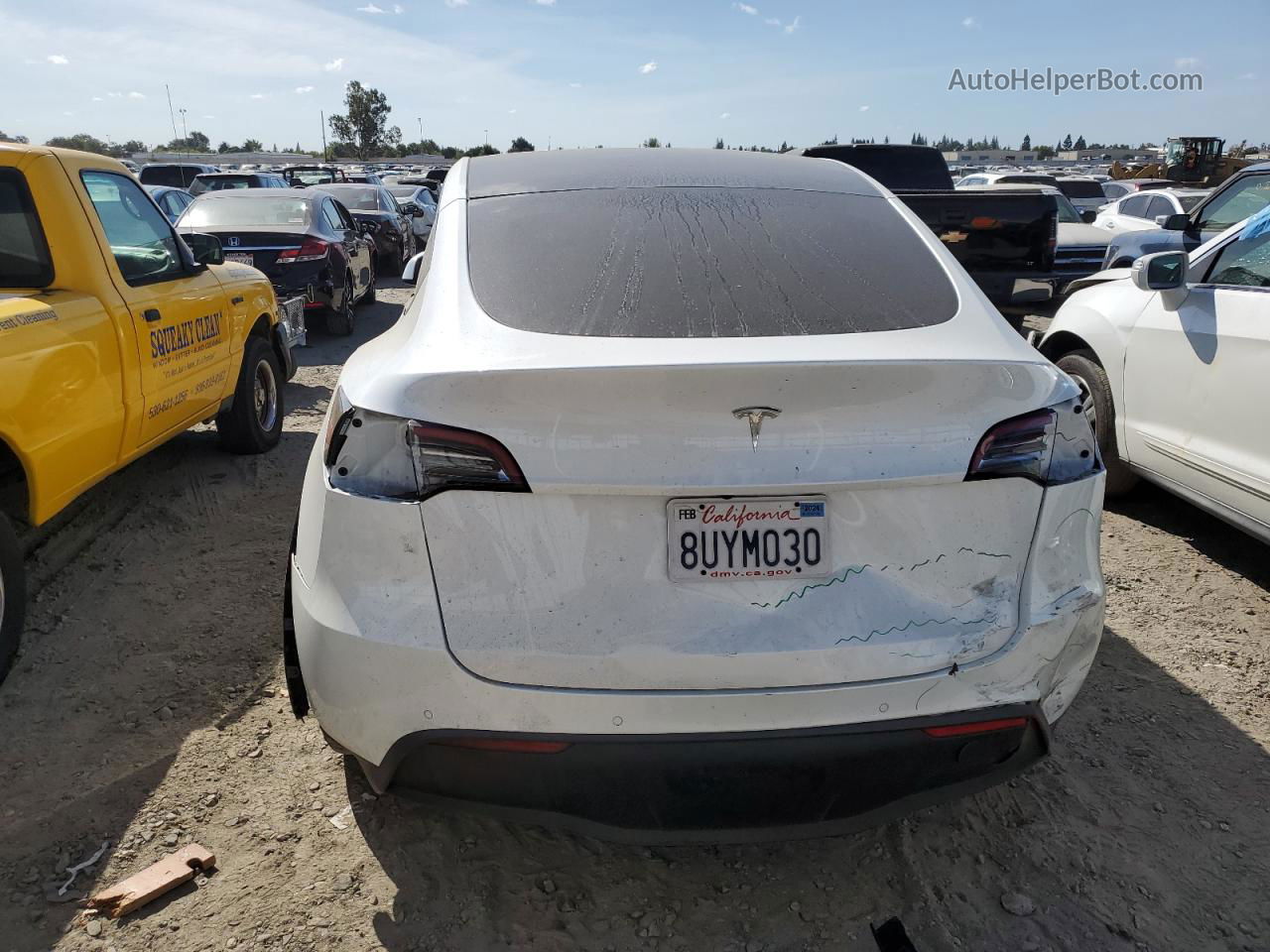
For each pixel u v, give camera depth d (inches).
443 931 85.7
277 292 385.1
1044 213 304.7
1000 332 88.7
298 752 110.9
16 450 123.0
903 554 77.2
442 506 75.0
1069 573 81.9
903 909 89.0
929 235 105.8
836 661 75.4
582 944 85.0
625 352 78.5
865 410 75.0
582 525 74.8
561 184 111.3
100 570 159.8
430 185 1134.4
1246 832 99.2
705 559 75.2
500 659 74.6
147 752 110.3
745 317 86.1
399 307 517.0
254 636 137.8
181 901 88.4
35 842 95.3
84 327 141.5
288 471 218.5
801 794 77.4
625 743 74.7
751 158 126.4
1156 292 172.4
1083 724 118.1
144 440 167.2
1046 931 86.3
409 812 101.0
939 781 80.4
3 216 142.3
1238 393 150.0
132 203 174.9
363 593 76.9
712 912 89.0
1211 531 183.2
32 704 119.5
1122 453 181.5
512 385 73.1
